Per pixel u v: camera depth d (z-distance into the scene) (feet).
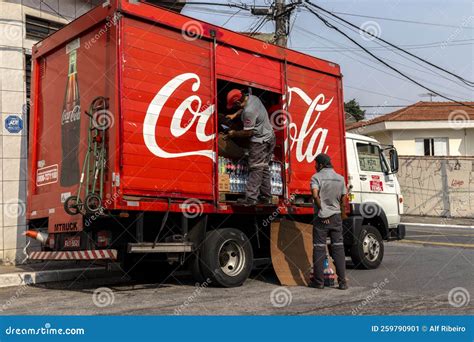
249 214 26.25
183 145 23.29
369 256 31.24
